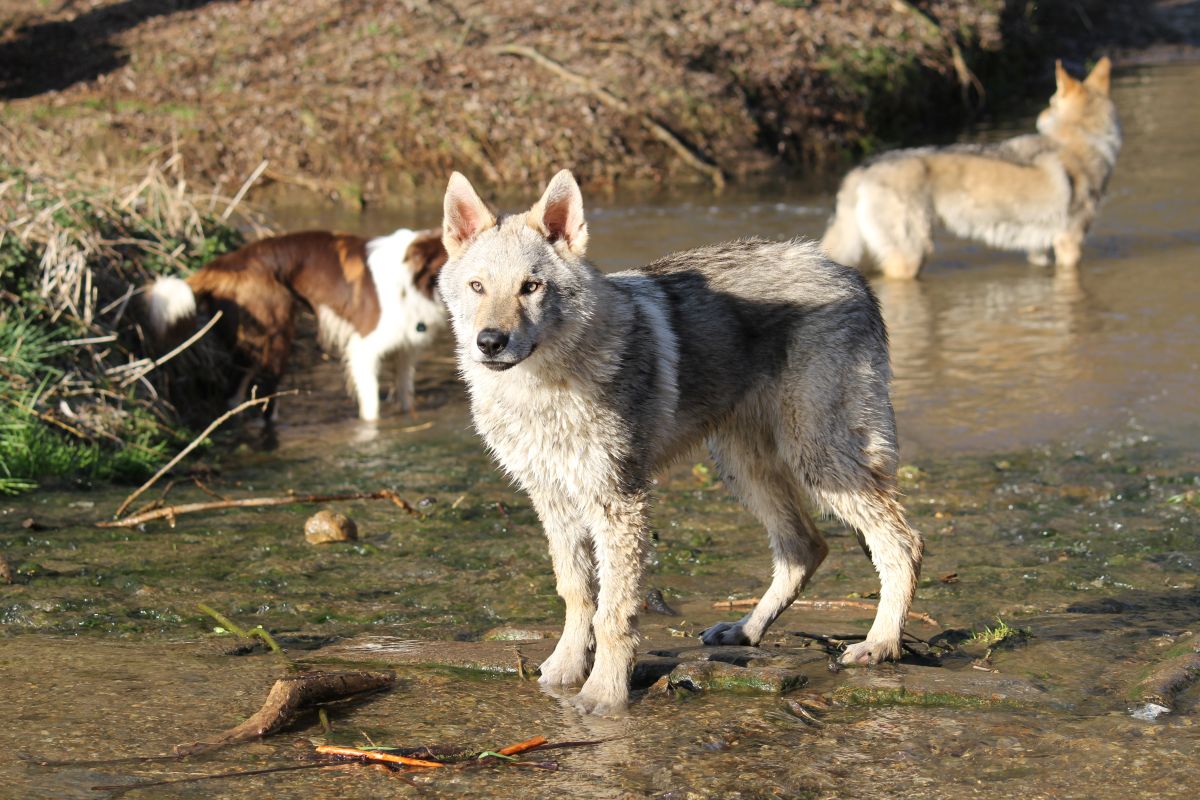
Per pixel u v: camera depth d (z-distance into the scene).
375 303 10.56
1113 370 10.44
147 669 5.25
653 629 6.07
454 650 5.53
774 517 5.99
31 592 6.45
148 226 12.07
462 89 20.58
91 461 9.09
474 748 4.46
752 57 22.27
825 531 7.62
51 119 20.34
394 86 20.69
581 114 19.97
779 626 6.09
